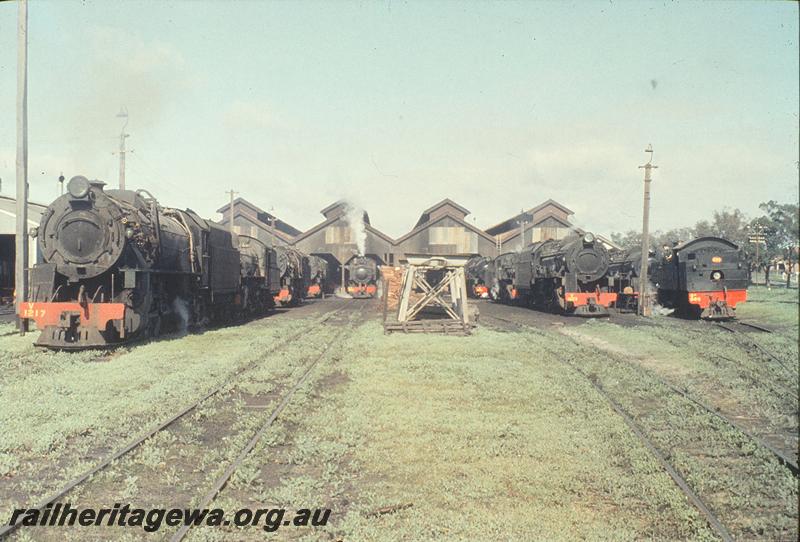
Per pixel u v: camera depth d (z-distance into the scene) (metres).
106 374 11.48
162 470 6.65
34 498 5.74
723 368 13.09
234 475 6.32
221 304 22.77
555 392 10.48
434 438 7.76
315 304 40.03
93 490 6.02
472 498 5.90
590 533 5.13
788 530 5.23
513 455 7.17
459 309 21.58
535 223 61.28
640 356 15.18
